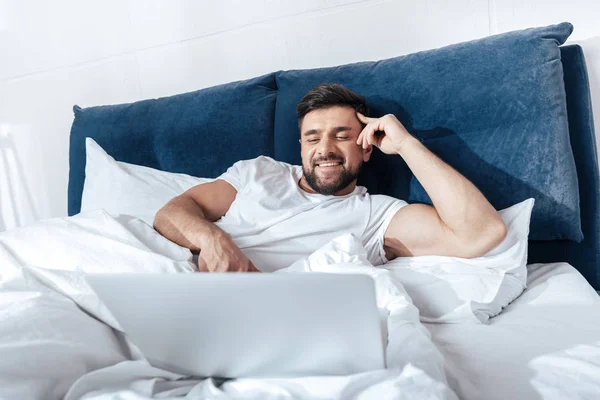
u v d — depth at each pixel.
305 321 0.74
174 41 2.19
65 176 2.40
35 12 2.35
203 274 0.71
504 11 1.83
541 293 1.29
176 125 1.86
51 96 2.38
